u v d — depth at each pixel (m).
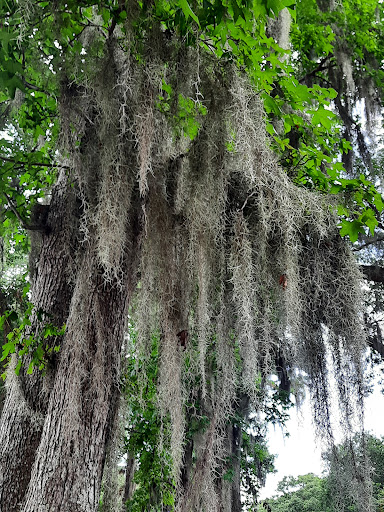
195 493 3.35
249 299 2.69
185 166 2.83
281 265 2.88
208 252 2.86
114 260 2.54
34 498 2.29
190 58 2.52
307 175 3.36
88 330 2.56
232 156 2.87
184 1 2.01
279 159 3.14
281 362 4.32
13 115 3.80
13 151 3.88
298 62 6.41
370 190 3.11
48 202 4.31
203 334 2.70
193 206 2.69
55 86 2.88
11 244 6.03
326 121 3.24
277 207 2.80
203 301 2.69
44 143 4.04
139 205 2.82
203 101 2.61
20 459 2.92
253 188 2.92
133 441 5.88
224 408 3.29
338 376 3.12
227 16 2.32
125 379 3.25
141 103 2.37
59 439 2.38
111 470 3.14
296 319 2.75
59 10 2.36
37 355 2.94
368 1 6.19
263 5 2.13
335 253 3.21
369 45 6.20
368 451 3.14
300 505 19.56
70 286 3.29
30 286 3.94
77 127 2.60
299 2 5.89
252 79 2.78
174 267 2.80
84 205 2.67
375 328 5.15
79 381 2.43
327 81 6.26
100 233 2.36
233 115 2.54
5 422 3.05
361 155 6.12
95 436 2.44
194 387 3.57
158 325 2.86
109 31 2.56
